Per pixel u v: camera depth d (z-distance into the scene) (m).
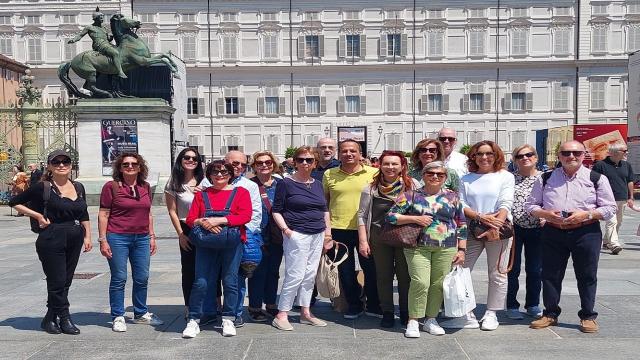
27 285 8.97
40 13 48.56
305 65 48.78
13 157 25.66
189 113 49.31
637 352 5.64
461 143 49.12
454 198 6.37
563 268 6.47
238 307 6.68
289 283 6.59
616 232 11.70
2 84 43.78
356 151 6.84
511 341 6.04
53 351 5.83
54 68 48.38
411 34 48.66
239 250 6.37
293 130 49.47
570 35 47.91
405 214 6.34
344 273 7.00
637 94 32.06
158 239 14.71
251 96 49.31
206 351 5.80
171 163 25.02
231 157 6.80
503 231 6.38
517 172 7.29
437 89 48.91
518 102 48.78
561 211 6.26
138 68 26.06
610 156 11.59
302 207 6.55
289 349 5.84
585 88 48.00
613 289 8.30
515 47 48.25
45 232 6.28
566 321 6.76
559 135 34.12
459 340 6.10
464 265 6.66
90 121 23.17
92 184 22.94
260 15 48.75
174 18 48.72
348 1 48.56
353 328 6.62
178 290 8.61
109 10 48.56
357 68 48.88
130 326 6.71
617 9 47.50
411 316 6.31
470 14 48.28
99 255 11.93
